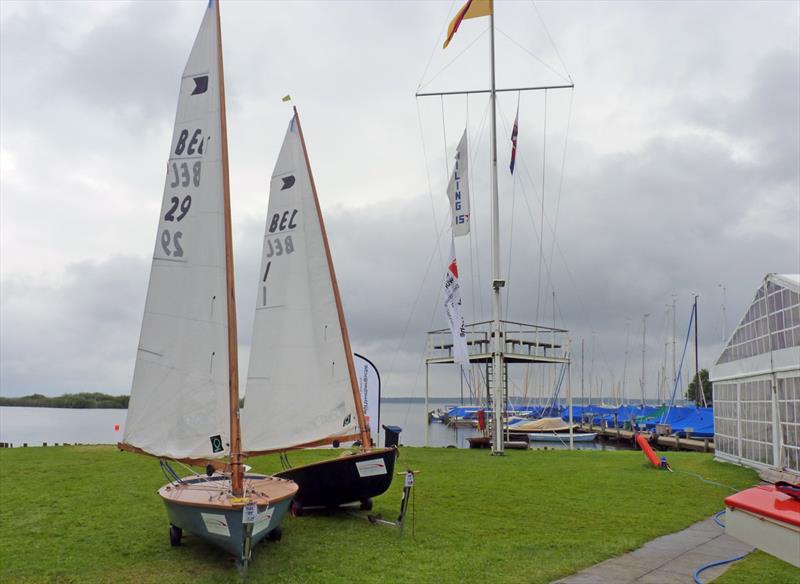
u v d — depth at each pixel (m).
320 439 15.15
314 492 14.06
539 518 13.77
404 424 107.31
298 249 15.71
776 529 6.13
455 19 29.88
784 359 18.45
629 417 77.19
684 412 62.34
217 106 12.45
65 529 12.77
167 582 9.54
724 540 11.81
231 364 11.55
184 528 11.02
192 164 12.33
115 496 16.25
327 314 15.66
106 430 72.75
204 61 12.67
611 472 20.91
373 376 23.47
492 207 29.62
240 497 10.50
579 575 9.68
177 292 12.02
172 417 11.69
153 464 22.36
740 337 22.14
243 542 9.64
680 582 9.32
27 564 10.41
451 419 97.56
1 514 14.15
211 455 11.38
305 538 12.11
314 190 16.08
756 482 18.66
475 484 18.31
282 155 16.08
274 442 14.91
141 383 11.95
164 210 12.34
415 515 14.16
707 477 19.69
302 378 15.24
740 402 22.17
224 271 11.91
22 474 19.95
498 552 10.98
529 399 107.62
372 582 9.38
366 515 14.17
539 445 57.25
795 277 18.38
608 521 13.43
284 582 9.45
